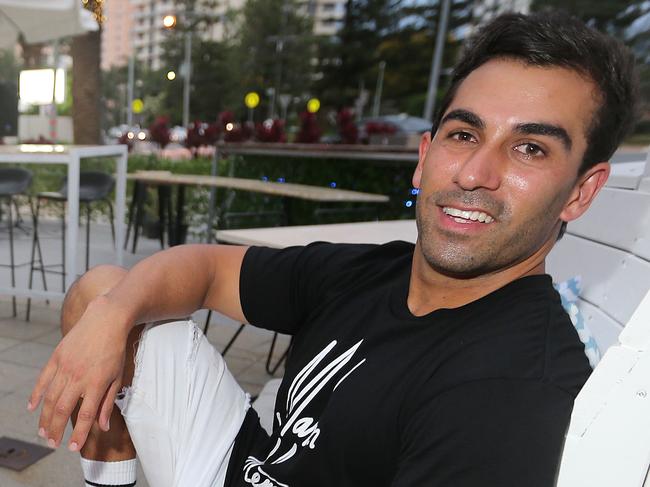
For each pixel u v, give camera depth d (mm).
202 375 1128
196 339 1154
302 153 5430
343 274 1116
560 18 835
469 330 806
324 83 41688
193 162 10742
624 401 653
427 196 872
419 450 713
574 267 1436
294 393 1003
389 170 5039
